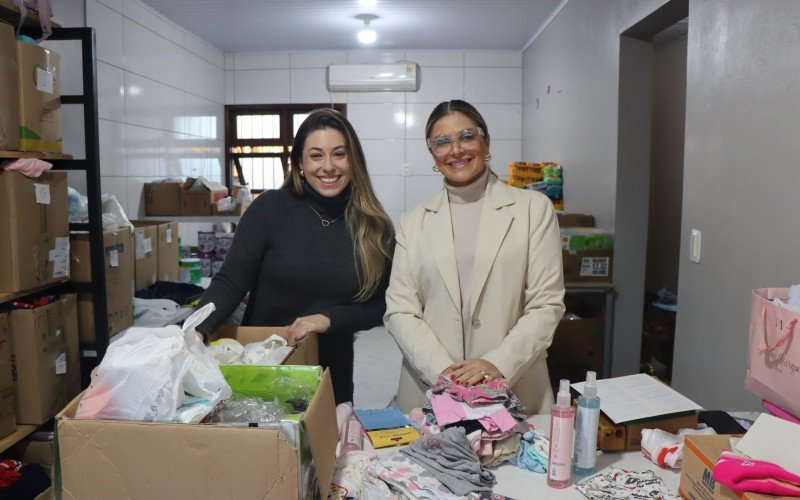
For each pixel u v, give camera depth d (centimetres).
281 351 146
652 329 397
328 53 608
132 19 418
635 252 340
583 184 397
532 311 169
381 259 187
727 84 219
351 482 119
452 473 118
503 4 449
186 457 89
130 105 415
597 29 368
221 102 609
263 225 182
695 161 245
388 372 432
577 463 127
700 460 111
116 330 273
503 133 615
